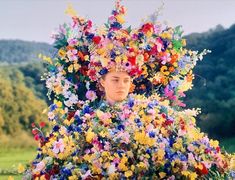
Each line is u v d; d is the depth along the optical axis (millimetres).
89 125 4152
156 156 3938
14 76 47906
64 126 4309
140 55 4453
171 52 4816
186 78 4891
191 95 31719
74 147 4008
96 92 4621
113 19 4633
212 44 40906
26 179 4109
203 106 30938
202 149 4105
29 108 42844
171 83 4867
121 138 3990
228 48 39781
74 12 4695
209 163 4031
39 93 46156
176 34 4820
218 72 36375
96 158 3898
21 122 42344
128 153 3926
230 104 31094
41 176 3938
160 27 4777
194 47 41375
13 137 40812
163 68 4809
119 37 4449
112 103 4398
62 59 4699
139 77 4766
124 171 3893
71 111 4543
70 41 4641
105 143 3980
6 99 42406
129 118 4191
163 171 3932
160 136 4078
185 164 3945
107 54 4422
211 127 30422
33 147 39531
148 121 4199
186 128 4207
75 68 4637
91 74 4520
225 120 30047
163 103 4484
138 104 4367
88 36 4621
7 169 18266
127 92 4441
